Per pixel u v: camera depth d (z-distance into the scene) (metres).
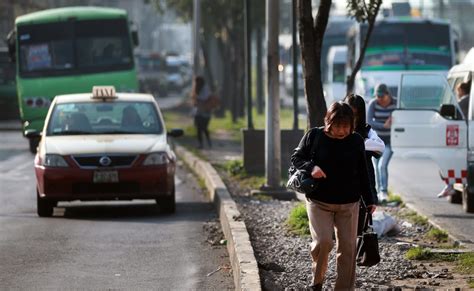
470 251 25.41
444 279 22.47
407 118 35.94
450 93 35.97
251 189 41.50
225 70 102.94
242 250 23.95
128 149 35.00
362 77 57.53
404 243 27.08
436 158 35.69
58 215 35.66
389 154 36.56
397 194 39.12
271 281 21.95
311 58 31.58
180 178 49.75
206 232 31.09
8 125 92.50
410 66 59.97
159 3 99.25
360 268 23.66
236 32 92.06
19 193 42.56
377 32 60.81
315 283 19.64
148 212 36.34
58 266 25.34
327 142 19.08
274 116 38.53
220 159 55.56
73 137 36.31
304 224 29.48
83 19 64.69
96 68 64.25
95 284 23.11
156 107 38.53
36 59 64.31
